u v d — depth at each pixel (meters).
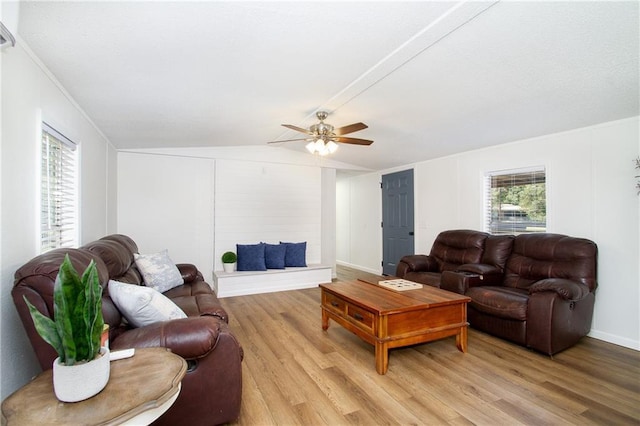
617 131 3.02
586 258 2.99
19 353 1.56
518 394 2.13
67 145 2.47
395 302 2.63
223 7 1.50
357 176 7.01
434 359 2.65
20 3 1.31
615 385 2.24
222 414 1.73
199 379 1.68
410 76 2.41
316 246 5.87
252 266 4.94
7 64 1.49
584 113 2.94
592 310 3.08
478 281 3.40
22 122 1.64
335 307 3.11
